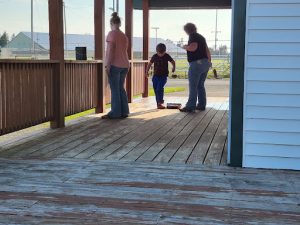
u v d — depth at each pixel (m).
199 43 7.67
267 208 3.00
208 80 21.62
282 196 3.25
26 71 5.36
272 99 3.98
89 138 5.38
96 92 7.75
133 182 3.55
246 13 3.92
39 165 4.07
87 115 7.53
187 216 2.85
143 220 2.78
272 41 3.92
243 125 4.04
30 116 5.51
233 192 3.33
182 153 4.58
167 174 3.79
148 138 5.38
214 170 3.95
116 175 3.75
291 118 3.97
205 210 2.96
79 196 3.21
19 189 3.36
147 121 6.79
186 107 7.95
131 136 5.50
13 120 5.11
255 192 3.33
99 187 3.42
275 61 3.94
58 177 3.68
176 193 3.29
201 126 6.30
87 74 7.31
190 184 3.51
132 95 9.68
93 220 2.77
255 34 3.94
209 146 4.93
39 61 5.58
